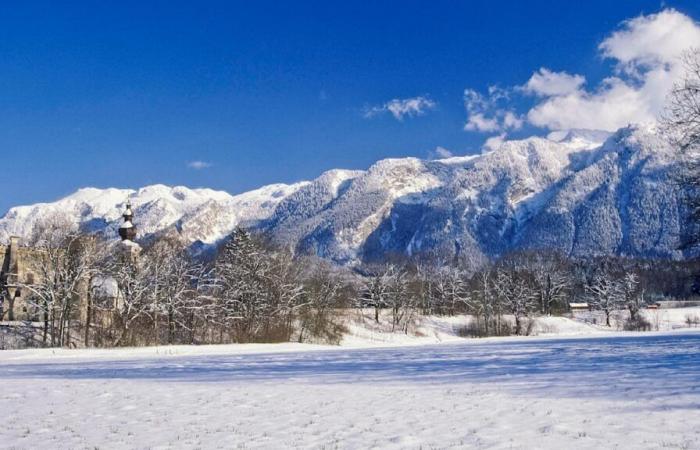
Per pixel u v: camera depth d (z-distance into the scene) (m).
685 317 164.12
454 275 171.75
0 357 62.12
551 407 20.05
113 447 17.16
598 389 23.17
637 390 22.33
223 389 28.31
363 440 16.98
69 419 21.55
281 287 97.12
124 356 61.31
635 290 162.12
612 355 40.12
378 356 51.12
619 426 16.70
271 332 95.25
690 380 24.28
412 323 134.00
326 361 46.06
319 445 16.61
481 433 17.02
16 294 107.44
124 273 87.50
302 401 24.06
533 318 142.00
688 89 45.47
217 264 98.38
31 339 88.94
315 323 104.44
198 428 19.48
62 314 83.94
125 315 85.94
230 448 16.61
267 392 26.89
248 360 49.47
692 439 14.94
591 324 155.00
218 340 94.50
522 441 15.80
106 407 23.89
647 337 74.19
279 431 18.62
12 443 17.91
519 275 180.62
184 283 92.00
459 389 25.70
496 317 140.00
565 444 15.19
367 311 137.50
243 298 95.06
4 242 121.38
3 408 23.97
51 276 85.56
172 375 36.00
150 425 20.17
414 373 33.25
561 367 32.72
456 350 57.50
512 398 22.42
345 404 23.00
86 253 85.81
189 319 93.81
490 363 38.00
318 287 110.19
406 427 18.41
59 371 41.06
